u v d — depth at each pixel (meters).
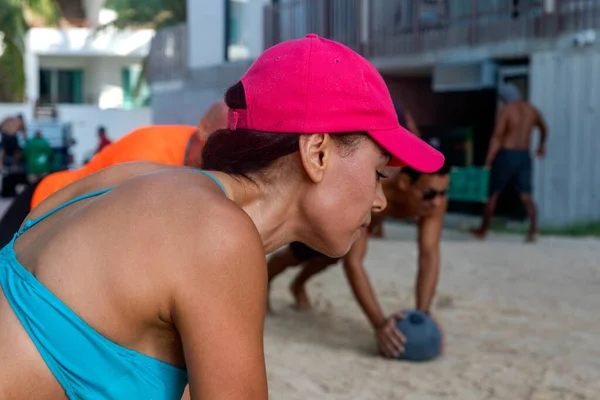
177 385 1.34
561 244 8.73
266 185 1.47
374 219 4.09
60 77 30.27
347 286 6.17
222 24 17.27
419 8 12.16
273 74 1.39
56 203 1.60
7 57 25.45
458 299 5.64
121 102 30.62
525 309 5.33
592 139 10.27
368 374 3.87
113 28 28.72
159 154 2.84
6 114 26.06
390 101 1.47
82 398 1.28
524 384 3.71
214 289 1.23
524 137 9.09
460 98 13.62
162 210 1.28
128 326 1.26
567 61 10.36
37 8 26.34
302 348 4.37
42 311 1.25
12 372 1.25
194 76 17.98
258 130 1.40
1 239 3.03
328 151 1.42
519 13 11.30
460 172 11.30
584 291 5.96
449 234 10.09
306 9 14.27
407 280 6.39
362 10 12.92
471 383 3.73
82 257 1.27
